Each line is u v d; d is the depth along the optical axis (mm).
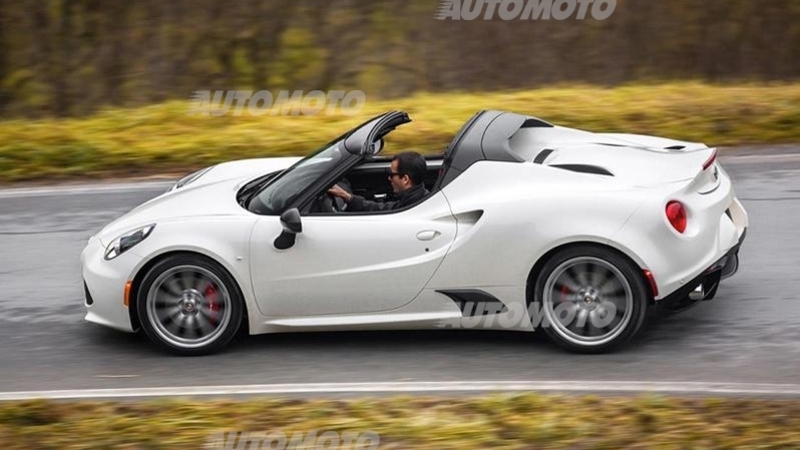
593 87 41438
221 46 44656
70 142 32719
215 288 17594
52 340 18875
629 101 34969
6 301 20906
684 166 17688
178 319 17719
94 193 28375
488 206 17031
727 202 17719
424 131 32062
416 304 17328
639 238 16422
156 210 18734
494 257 16891
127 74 44188
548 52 44000
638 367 16422
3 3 46156
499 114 18703
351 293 17328
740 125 31828
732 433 13734
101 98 43375
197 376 16953
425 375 16547
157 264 17531
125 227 18453
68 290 21344
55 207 27172
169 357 17797
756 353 16750
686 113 33094
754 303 18875
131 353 18078
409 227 17203
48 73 44406
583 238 16516
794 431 13711
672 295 16609
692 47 44406
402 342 18000
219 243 17375
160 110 36531
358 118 34812
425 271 17109
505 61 43688
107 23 45594
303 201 17688
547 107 34531
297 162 19875
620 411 14523
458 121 33188
